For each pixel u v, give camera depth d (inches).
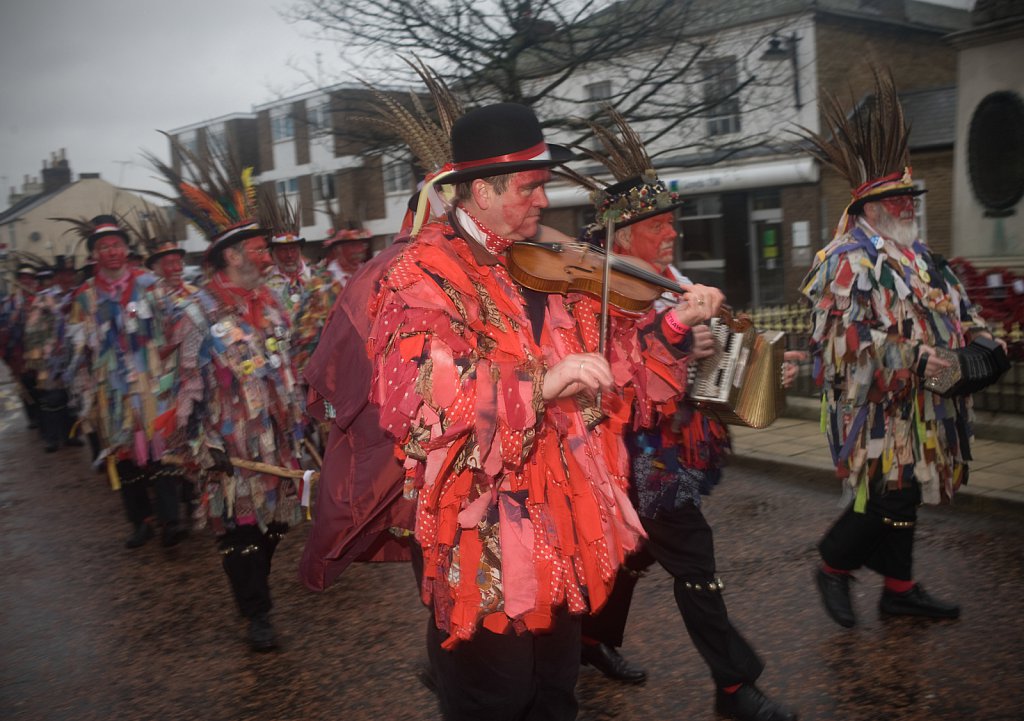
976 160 440.8
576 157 134.0
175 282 324.5
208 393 171.5
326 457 114.5
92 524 289.6
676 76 431.8
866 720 128.4
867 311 150.5
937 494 155.5
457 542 87.5
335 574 112.0
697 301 108.7
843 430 157.8
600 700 140.4
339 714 146.2
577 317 98.5
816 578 162.6
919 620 159.8
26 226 1926.7
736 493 251.4
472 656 90.1
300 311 253.8
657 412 122.6
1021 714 126.8
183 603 207.5
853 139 159.2
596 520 91.1
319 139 513.0
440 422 83.7
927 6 853.2
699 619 128.0
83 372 259.3
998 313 285.1
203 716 150.0
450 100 113.3
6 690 165.8
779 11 663.1
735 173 725.9
